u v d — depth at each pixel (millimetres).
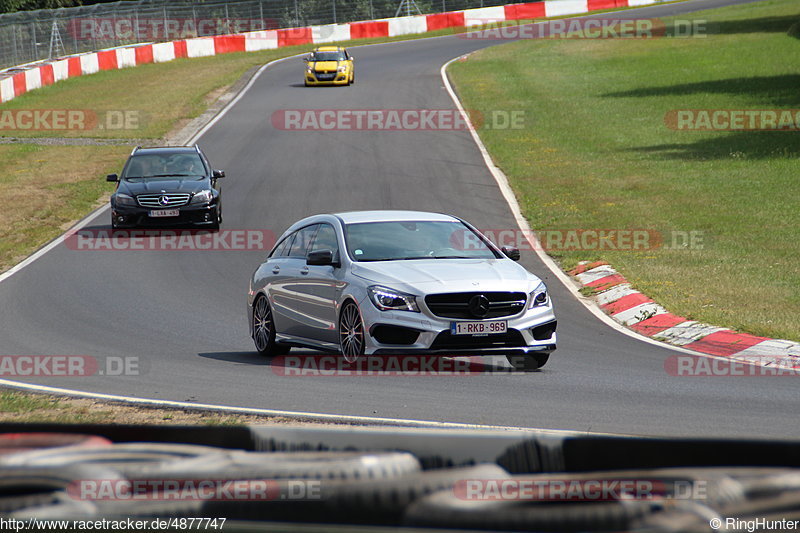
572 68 172375
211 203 74500
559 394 29297
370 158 107250
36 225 78938
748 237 63094
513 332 33219
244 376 33188
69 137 125312
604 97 141750
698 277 52500
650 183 86125
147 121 137125
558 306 49312
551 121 125812
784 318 41875
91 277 58812
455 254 36531
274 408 27234
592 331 43312
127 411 27062
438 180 93938
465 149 110062
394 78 172000
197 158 80062
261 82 174375
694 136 109750
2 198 89812
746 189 80250
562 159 101562
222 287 55844
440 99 146750
